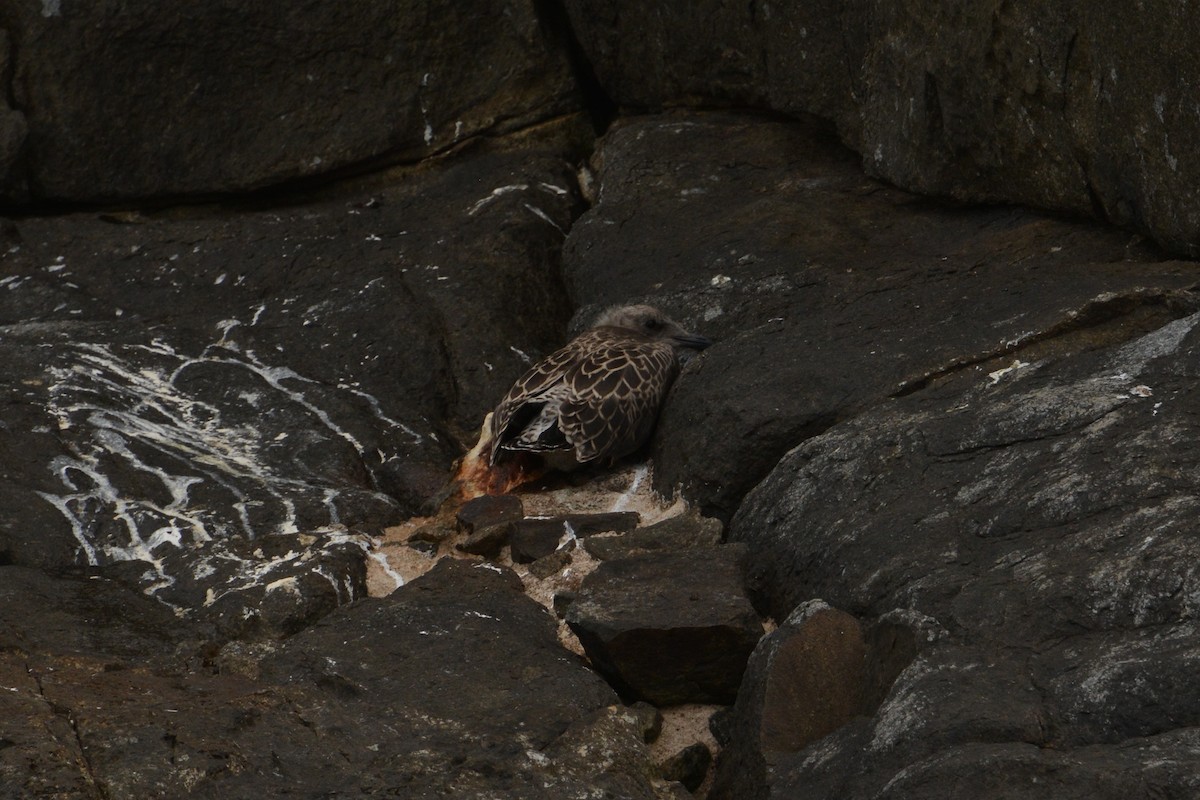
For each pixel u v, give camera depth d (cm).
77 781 975
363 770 1027
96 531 1527
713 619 1216
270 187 2494
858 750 983
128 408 1789
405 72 2459
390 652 1231
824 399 1477
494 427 1723
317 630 1281
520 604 1346
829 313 1691
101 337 1994
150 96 2441
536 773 1028
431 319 2030
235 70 2445
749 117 2342
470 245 2206
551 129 2520
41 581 1402
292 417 1800
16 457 1627
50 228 2347
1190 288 1467
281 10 2416
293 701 1109
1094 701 952
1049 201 1802
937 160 1916
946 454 1303
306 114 2462
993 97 1791
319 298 2088
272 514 1573
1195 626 995
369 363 1955
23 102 2417
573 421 1612
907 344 1533
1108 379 1320
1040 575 1102
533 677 1188
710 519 1438
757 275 1858
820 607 1157
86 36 2406
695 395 1579
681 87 2397
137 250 2269
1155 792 844
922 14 1875
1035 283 1611
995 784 880
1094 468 1199
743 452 1478
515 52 2472
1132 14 1546
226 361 1938
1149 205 1614
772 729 1074
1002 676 1003
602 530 1499
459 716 1118
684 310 1845
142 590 1412
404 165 2511
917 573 1179
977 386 1402
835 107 2150
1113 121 1628
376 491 1698
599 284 2012
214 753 1020
